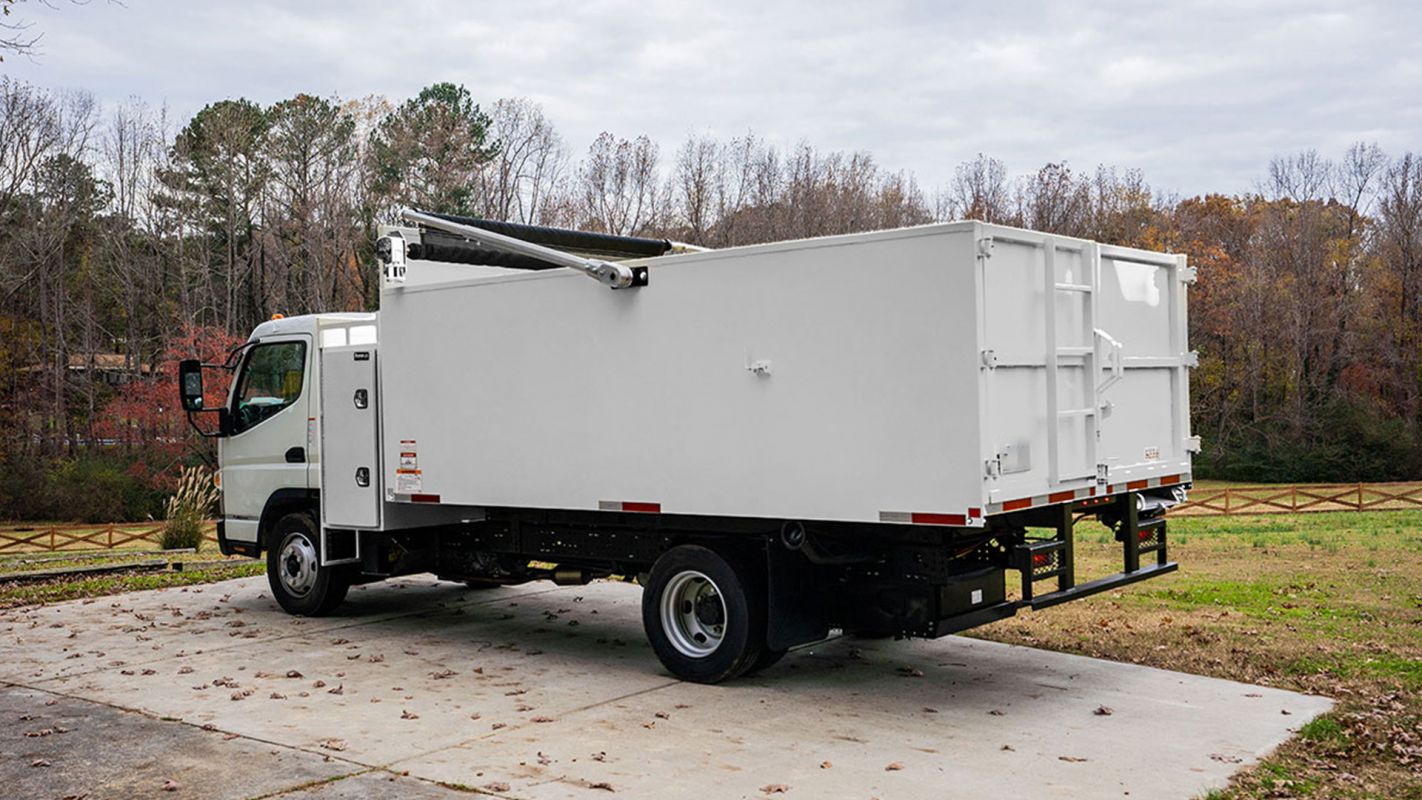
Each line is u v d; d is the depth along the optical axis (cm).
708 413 770
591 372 834
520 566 1002
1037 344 712
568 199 5612
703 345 771
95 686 810
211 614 1125
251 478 1142
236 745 656
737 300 754
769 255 738
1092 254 766
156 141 5272
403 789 573
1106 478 776
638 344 806
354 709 740
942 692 775
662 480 795
